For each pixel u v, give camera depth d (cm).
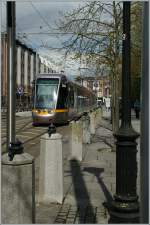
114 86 1647
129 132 589
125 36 607
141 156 437
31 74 9838
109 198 900
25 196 586
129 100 603
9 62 849
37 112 3484
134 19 1691
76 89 4503
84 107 5588
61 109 3559
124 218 562
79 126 1446
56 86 3522
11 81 841
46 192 855
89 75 2600
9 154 585
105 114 6206
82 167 1311
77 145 1441
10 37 857
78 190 977
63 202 870
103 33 1620
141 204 434
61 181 864
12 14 851
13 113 828
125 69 604
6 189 579
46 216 769
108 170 1253
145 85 424
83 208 823
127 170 586
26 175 586
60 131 2961
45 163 857
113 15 1538
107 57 1669
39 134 2686
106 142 2119
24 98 9044
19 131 2911
